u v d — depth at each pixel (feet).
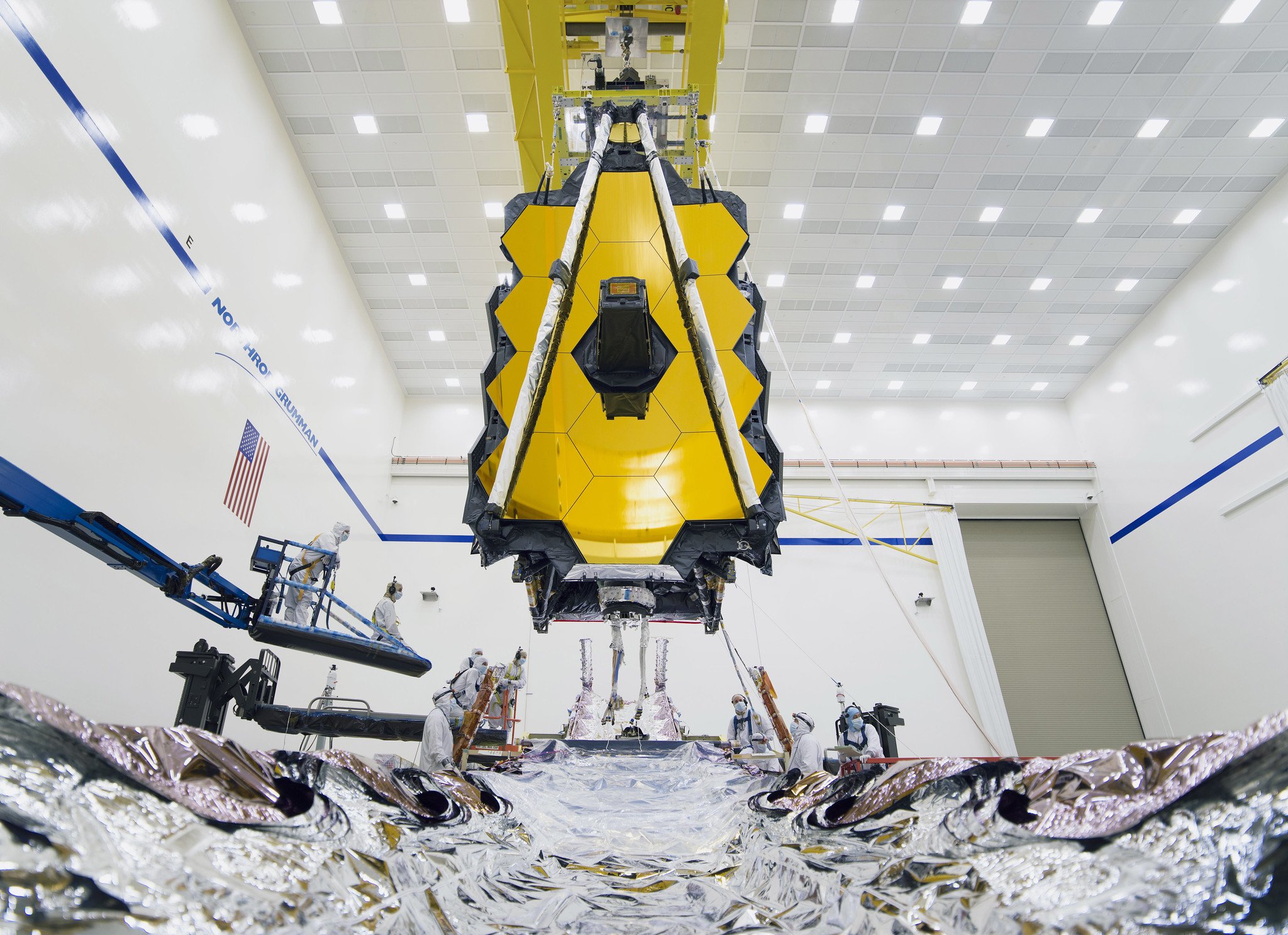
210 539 36.50
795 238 55.01
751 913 4.73
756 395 13.89
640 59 41.81
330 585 32.27
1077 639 64.59
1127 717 61.62
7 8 25.09
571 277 11.10
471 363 67.05
